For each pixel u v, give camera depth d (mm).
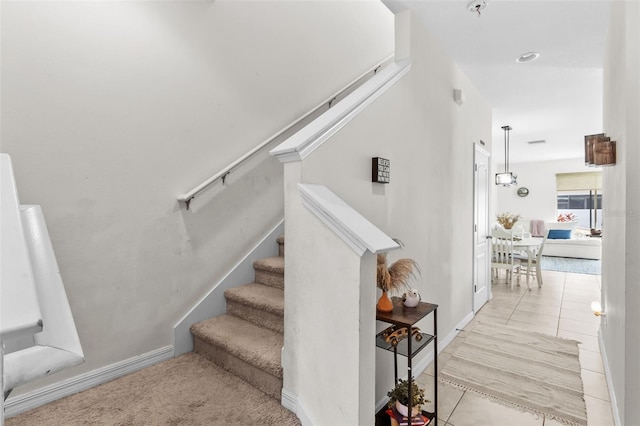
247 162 2428
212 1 2197
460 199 3170
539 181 9328
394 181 2072
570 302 4160
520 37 2551
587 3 2107
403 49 2244
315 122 1635
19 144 1417
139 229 1817
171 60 1966
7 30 1384
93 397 1548
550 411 1956
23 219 582
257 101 2508
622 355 1654
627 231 1503
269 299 1997
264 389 1624
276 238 2623
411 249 2279
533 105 4180
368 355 1287
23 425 1353
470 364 2518
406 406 1641
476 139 3635
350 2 3553
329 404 1335
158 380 1702
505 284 5223
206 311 2117
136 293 1805
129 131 1772
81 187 1600
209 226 2172
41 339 418
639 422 1456
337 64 3346
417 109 2355
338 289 1306
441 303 2752
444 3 2145
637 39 1425
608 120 2352
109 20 1698
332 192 1537
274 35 2662
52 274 500
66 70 1546
